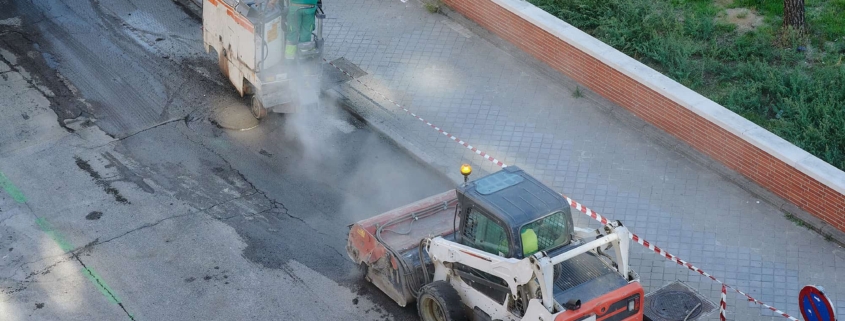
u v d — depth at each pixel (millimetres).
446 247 12477
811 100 17781
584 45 18203
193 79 19359
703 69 18781
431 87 18922
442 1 21500
